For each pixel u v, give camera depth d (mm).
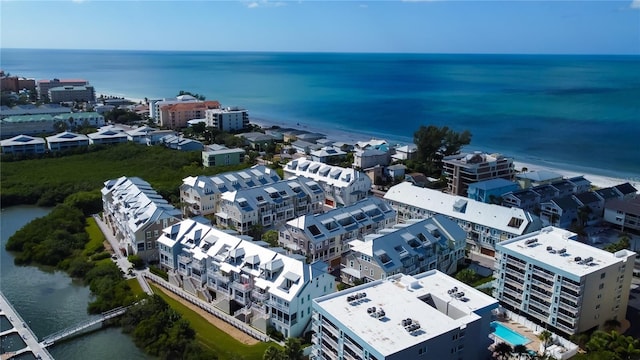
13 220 164375
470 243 139000
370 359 68812
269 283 98688
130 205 139625
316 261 110188
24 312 108125
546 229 113375
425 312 78250
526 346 91688
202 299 110375
